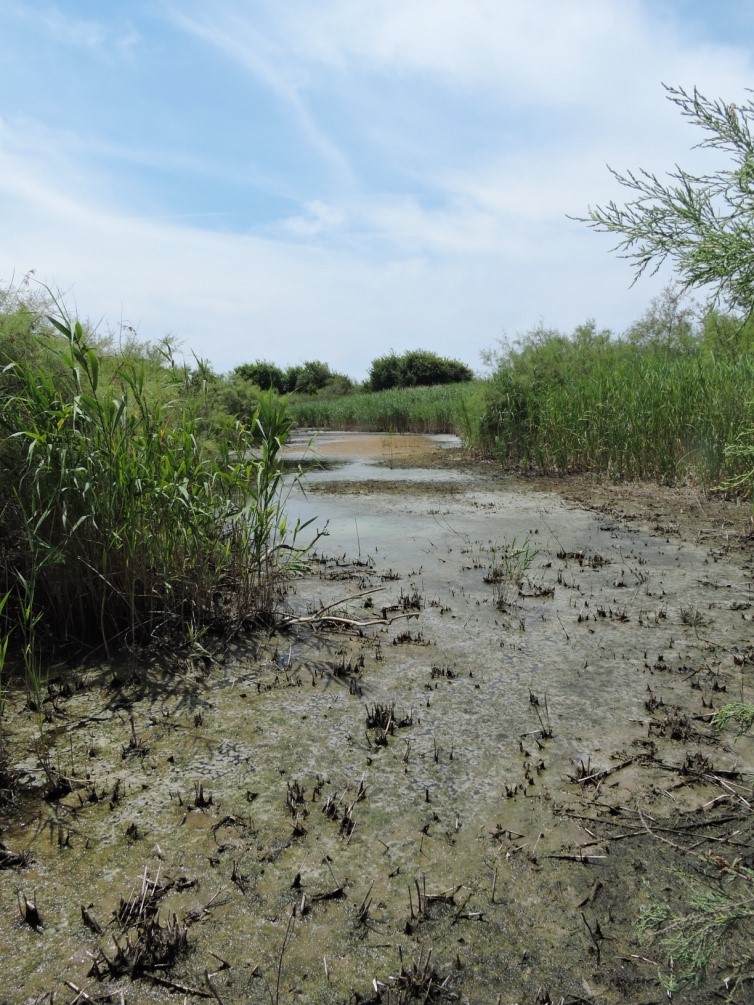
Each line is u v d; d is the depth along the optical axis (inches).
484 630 176.9
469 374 1647.4
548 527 302.5
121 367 182.7
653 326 625.6
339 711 134.0
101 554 165.3
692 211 75.7
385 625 181.6
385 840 96.2
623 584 214.1
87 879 89.2
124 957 76.4
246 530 183.8
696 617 182.7
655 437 419.5
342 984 73.7
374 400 1053.8
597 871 90.0
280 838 96.7
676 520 310.0
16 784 110.0
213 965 76.1
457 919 82.3
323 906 84.4
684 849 93.6
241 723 129.4
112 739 123.7
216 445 210.8
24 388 166.2
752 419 333.7
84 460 157.9
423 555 255.8
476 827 99.0
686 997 71.7
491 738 123.5
